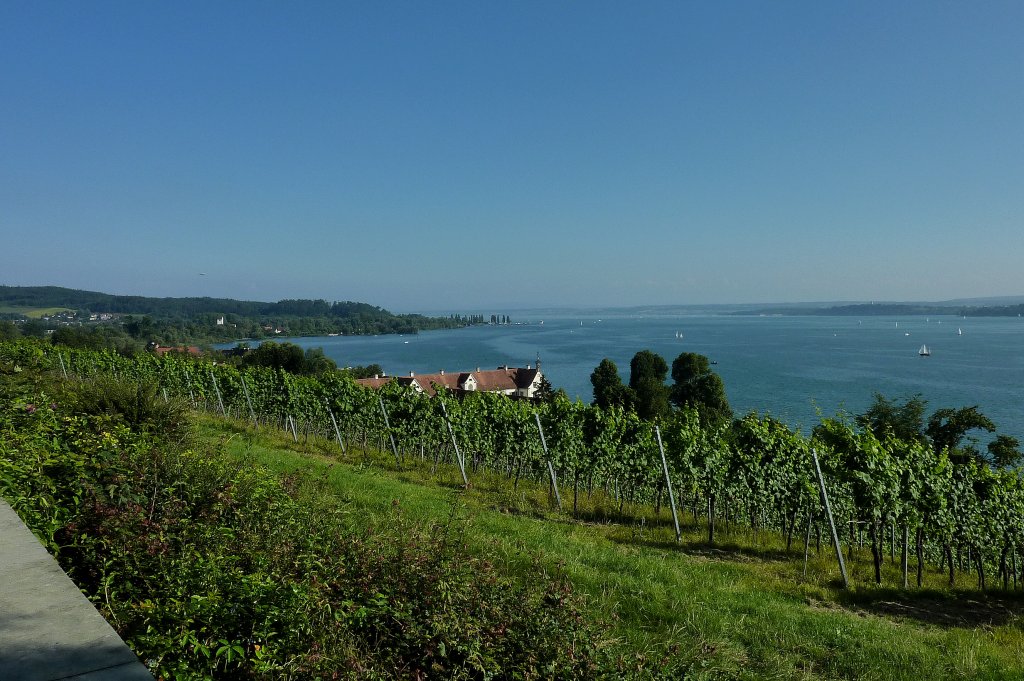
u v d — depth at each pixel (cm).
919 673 669
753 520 1647
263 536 572
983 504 1473
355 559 545
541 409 1981
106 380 1161
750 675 603
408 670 454
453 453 2312
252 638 397
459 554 587
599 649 490
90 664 255
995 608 1105
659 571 936
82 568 511
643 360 8612
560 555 929
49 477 610
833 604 1001
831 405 7681
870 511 1282
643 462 1697
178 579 446
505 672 455
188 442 1051
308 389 2620
